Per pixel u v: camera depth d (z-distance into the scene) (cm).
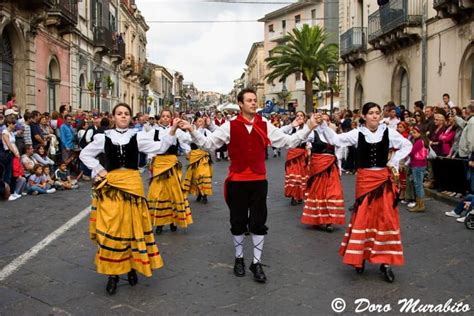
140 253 491
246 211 555
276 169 1744
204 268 584
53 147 1377
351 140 560
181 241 716
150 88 5862
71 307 464
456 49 1656
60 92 2302
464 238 737
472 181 881
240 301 480
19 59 1848
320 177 790
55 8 2056
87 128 1467
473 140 958
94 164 495
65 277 550
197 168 1040
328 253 654
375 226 543
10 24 1750
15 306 467
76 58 2553
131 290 509
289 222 855
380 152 546
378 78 2400
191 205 1025
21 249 667
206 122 1155
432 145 1159
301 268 585
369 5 2495
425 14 1872
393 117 1280
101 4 3120
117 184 488
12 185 1131
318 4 5322
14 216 896
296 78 5809
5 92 1777
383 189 540
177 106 8700
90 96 2853
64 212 941
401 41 2070
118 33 3681
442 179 1086
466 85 1612
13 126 1116
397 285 527
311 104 3906
